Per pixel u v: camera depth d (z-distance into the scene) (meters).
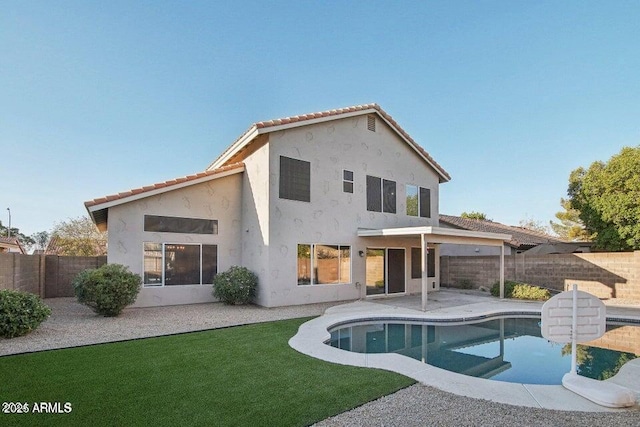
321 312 12.73
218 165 17.31
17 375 6.07
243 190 15.57
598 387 5.50
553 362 8.31
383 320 12.20
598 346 9.73
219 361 6.93
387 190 17.61
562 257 18.06
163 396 5.24
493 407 5.04
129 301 11.58
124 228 12.97
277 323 10.59
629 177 18.47
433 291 19.38
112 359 6.98
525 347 9.74
